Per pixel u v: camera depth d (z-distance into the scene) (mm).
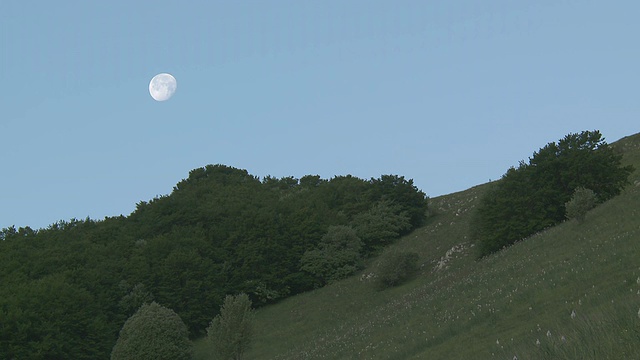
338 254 79750
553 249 40438
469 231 73625
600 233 38375
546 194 59188
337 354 37188
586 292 25203
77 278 67188
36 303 56375
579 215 44562
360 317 56188
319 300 70875
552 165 61344
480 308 31094
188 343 54062
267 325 64875
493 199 64188
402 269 68438
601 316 11930
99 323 58906
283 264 79875
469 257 66125
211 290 71750
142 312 54156
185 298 69562
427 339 29875
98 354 57562
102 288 67125
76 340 56719
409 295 54906
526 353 11711
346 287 73125
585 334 10969
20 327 52688
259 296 74188
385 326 40094
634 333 10023
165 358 51375
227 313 47531
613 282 24500
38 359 52594
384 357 30812
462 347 25781
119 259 76875
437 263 71062
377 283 69125
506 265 42188
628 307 11531
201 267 72875
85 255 76250
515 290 31297
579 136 64438
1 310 53500
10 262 72625
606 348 9938
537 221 58344
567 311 23062
